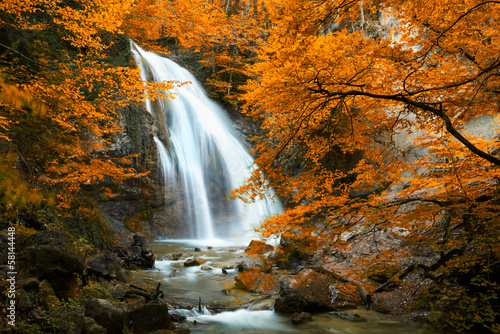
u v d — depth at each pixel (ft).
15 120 19.25
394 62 11.85
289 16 9.66
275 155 13.91
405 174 34.63
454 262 14.98
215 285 26.71
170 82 19.07
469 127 32.81
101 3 20.80
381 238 28.07
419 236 15.62
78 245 25.99
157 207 48.96
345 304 21.67
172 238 49.70
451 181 14.20
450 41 11.78
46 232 18.45
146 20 33.94
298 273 25.30
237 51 71.00
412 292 21.09
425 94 13.29
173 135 55.62
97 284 20.72
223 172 60.03
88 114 20.35
